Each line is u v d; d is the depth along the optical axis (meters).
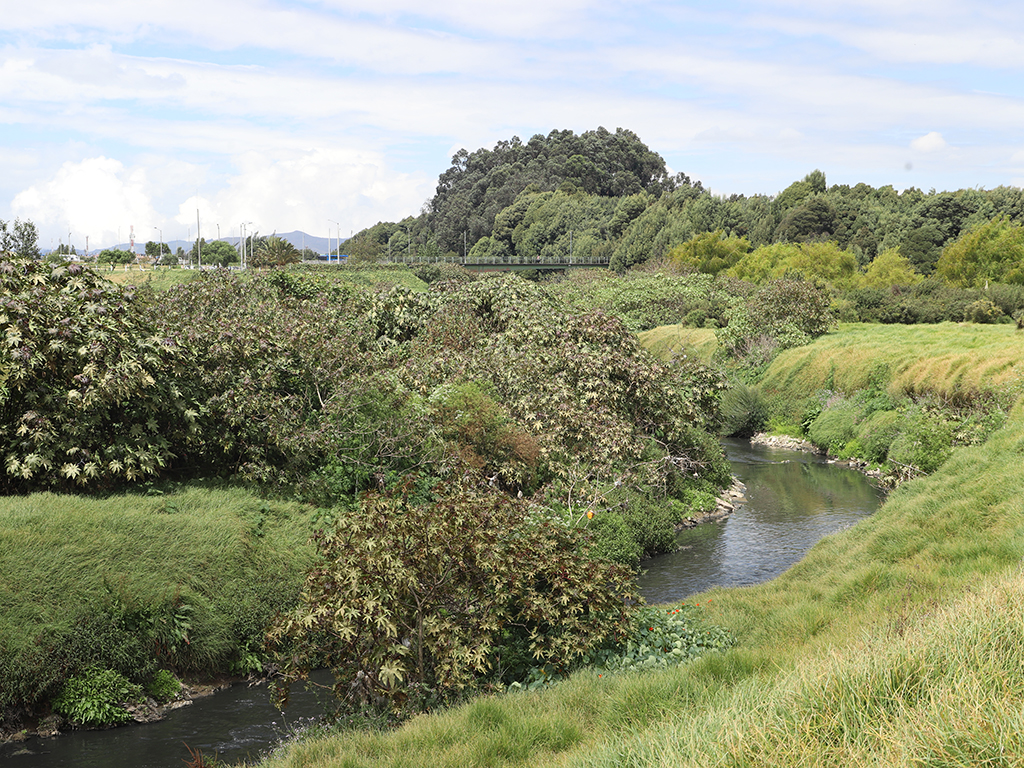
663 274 79.88
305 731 10.37
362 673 10.61
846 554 16.45
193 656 12.45
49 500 13.63
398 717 10.02
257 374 18.23
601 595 11.80
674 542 20.72
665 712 7.57
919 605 10.08
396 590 10.29
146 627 12.12
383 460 18.58
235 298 22.44
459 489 13.02
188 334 17.27
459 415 20.55
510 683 11.49
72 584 11.98
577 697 9.05
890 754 4.27
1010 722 4.18
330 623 10.33
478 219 195.25
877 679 5.33
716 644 11.88
